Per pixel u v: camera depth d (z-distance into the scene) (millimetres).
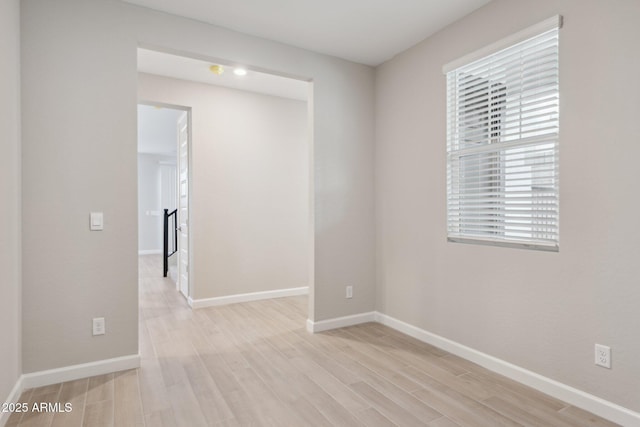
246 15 2738
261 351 2922
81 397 2188
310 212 3439
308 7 2631
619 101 1903
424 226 3137
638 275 1845
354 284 3602
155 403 2131
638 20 1832
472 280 2719
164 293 4973
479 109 2703
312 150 3381
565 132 2131
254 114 4539
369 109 3676
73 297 2400
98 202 2469
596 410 1994
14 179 2109
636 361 1850
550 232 2232
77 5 2414
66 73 2381
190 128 4203
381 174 3623
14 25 2135
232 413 2031
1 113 1891
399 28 2934
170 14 2705
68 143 2383
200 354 2855
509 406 2096
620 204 1905
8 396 2002
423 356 2820
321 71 3395
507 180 2467
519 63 2391
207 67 3738
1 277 1889
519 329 2395
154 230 9602
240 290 4469
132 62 2572
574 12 2074
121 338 2549
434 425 1916
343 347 3006
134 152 2580
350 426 1913
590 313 2029
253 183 4547
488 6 2574
